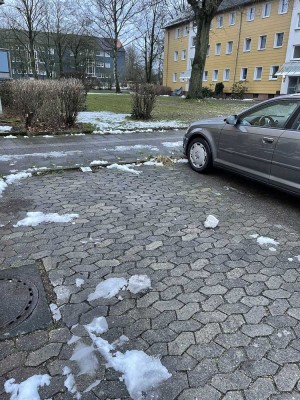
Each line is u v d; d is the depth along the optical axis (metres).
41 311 2.68
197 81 25.61
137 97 13.70
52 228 4.08
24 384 2.08
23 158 7.38
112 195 5.27
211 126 6.28
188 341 2.44
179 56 50.53
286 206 5.05
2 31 48.91
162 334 2.50
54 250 3.60
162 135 11.02
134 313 2.70
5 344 2.36
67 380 2.12
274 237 4.04
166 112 17.11
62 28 53.34
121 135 10.77
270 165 5.07
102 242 3.79
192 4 23.36
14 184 5.67
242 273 3.27
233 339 2.46
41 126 10.73
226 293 2.97
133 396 2.03
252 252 3.67
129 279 3.13
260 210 4.87
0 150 8.09
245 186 5.94
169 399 2.01
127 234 4.00
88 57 63.62
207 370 2.21
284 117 4.95
